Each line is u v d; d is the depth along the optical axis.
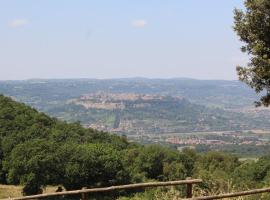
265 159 55.22
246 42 13.64
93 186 68.12
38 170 65.00
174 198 13.59
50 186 68.19
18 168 65.62
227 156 80.94
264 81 13.40
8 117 82.00
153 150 84.69
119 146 91.00
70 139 81.12
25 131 78.19
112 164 68.75
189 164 84.19
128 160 84.75
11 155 69.38
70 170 66.25
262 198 13.98
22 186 70.38
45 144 67.88
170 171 79.75
